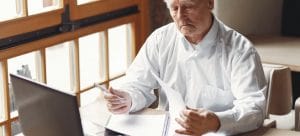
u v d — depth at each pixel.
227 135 1.72
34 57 2.65
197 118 1.62
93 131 1.87
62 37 2.74
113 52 3.16
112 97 1.98
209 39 1.95
